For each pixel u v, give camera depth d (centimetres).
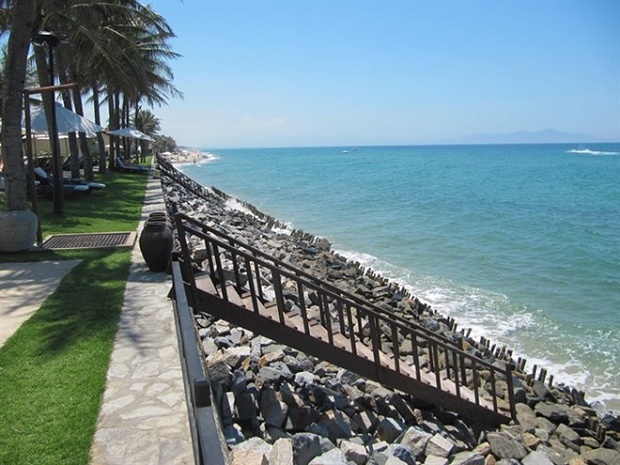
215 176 6869
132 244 1111
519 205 3534
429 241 2242
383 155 16950
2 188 1962
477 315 1300
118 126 4100
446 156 14975
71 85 1073
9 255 995
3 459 369
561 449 691
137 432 411
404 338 989
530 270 1748
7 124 1020
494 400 741
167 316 673
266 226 2462
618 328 1219
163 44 3678
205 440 218
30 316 669
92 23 2039
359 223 2742
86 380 493
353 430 607
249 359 674
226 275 1059
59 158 1509
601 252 2030
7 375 501
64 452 381
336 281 1402
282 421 557
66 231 1268
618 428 789
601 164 9625
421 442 570
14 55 1013
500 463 587
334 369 766
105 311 688
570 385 952
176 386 488
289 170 8288
